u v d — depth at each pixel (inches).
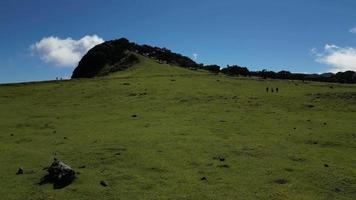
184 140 1891.0
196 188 1294.3
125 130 2153.1
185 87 3708.2
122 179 1384.1
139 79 4357.8
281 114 2532.0
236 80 4320.9
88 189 1296.8
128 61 7091.5
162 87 3700.8
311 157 1632.6
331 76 5565.9
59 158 1652.3
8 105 3137.3
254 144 1819.6
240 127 2175.2
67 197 1243.8
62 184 1344.7
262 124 2249.0
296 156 1642.5
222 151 1704.0
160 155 1649.9
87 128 2265.0
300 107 2736.2
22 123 2469.2
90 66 7628.0
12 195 1264.8
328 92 3164.4
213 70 6569.9
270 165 1521.9
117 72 6530.5
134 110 2785.4
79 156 1667.1
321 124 2237.9
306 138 1936.5
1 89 3873.0
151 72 5777.6
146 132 2078.0
